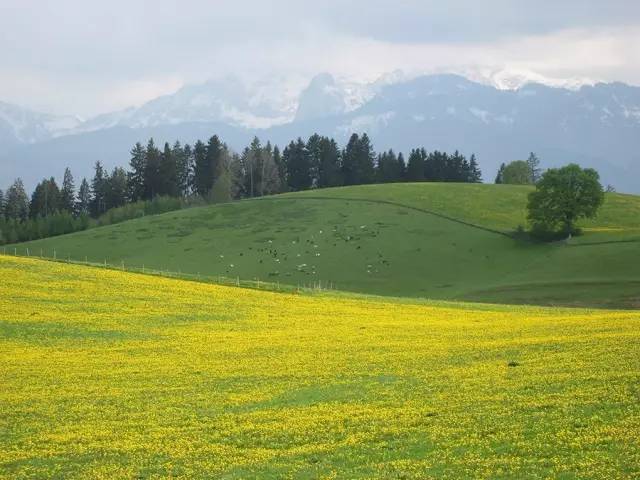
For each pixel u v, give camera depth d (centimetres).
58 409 5166
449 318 9688
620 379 4816
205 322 9194
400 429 4250
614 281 15462
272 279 17375
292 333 8369
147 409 5106
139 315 9438
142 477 3775
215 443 4272
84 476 3812
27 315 9062
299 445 4172
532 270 17175
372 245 19788
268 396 5306
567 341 6544
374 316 9881
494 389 4969
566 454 3591
